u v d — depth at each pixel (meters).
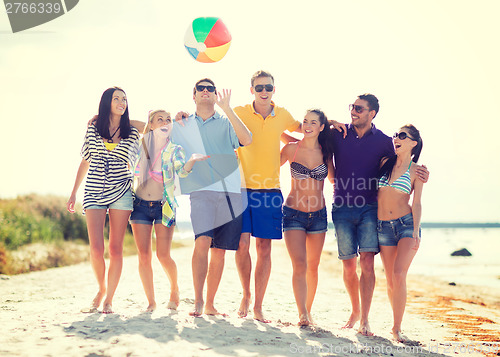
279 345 4.27
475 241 46.41
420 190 5.24
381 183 5.35
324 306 8.07
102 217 5.26
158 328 4.41
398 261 5.25
